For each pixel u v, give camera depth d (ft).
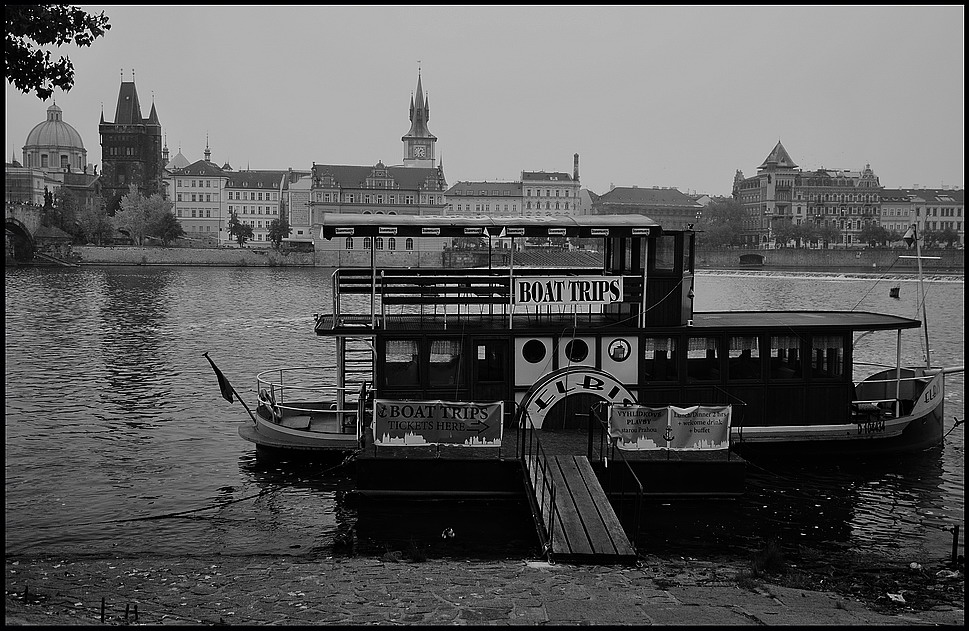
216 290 384.88
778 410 91.04
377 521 74.33
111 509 81.30
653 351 89.15
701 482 78.07
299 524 76.64
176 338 214.90
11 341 203.92
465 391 87.30
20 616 44.11
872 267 572.92
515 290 86.22
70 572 59.57
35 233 573.33
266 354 188.75
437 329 86.84
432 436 79.51
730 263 640.58
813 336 91.25
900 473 92.38
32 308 282.56
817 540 72.79
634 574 57.21
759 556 64.13
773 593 52.13
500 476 77.46
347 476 90.84
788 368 91.56
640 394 89.04
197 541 72.64
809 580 57.21
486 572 57.26
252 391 143.74
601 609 46.73
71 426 116.47
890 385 108.06
